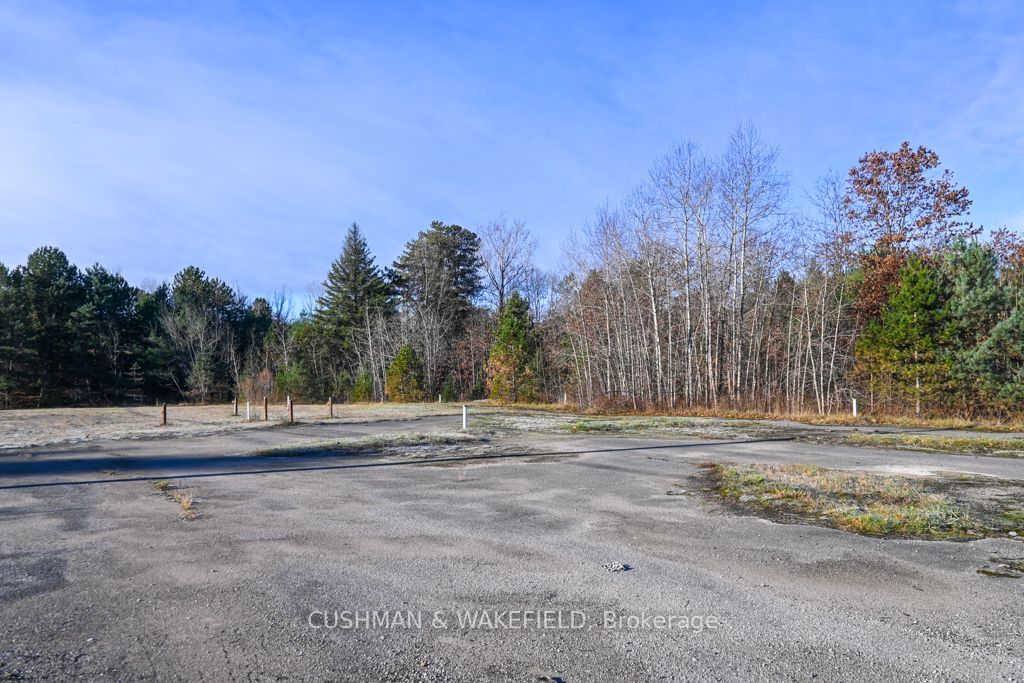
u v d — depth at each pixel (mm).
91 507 8836
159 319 60094
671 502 8656
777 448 15172
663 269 35656
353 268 61156
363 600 5016
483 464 12719
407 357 47000
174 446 17375
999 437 17109
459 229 60031
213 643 4230
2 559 6246
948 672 3719
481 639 4258
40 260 52469
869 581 5324
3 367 46875
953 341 24797
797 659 3910
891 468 11547
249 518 8000
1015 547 6238
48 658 4020
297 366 56281
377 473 11789
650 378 36500
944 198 32219
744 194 33438
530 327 44969
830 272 33781
